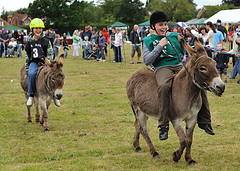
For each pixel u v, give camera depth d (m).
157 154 5.45
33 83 7.27
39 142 6.39
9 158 5.48
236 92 10.70
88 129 7.28
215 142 6.15
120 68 17.72
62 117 8.34
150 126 7.39
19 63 21.05
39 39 7.64
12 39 25.70
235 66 12.19
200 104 4.76
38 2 73.50
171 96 4.79
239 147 5.86
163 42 4.92
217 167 4.95
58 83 6.54
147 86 5.19
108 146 6.09
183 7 97.50
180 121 4.77
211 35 12.56
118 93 11.20
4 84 13.36
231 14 40.25
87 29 23.20
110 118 8.17
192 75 4.54
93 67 18.36
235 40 11.84
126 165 5.12
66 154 5.67
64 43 24.58
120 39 20.38
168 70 5.05
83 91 11.70
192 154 5.56
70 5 74.19
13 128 7.47
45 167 5.05
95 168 5.02
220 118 7.83
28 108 8.06
